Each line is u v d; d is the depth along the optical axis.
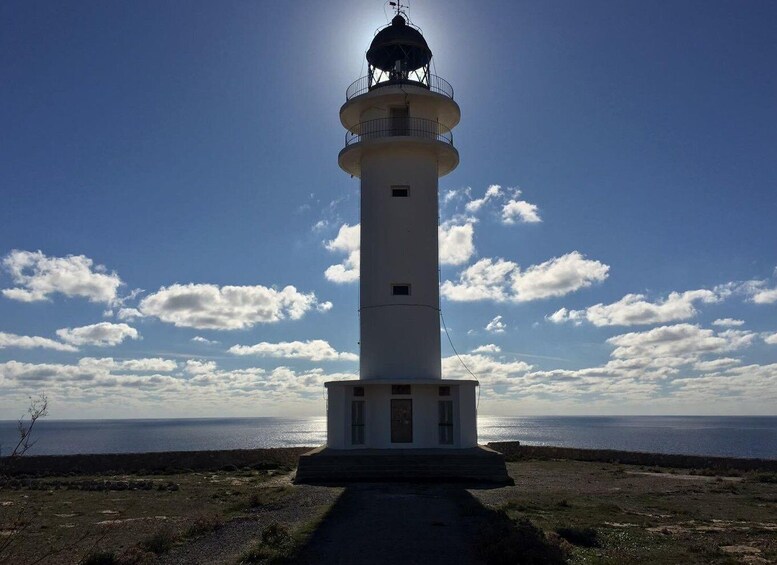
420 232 29.20
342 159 30.78
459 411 26.84
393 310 28.47
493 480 24.02
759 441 124.81
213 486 25.98
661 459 35.31
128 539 14.85
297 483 23.64
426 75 32.25
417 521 15.20
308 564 11.27
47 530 16.25
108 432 197.12
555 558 11.62
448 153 30.22
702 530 15.23
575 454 38.75
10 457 7.19
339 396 27.02
